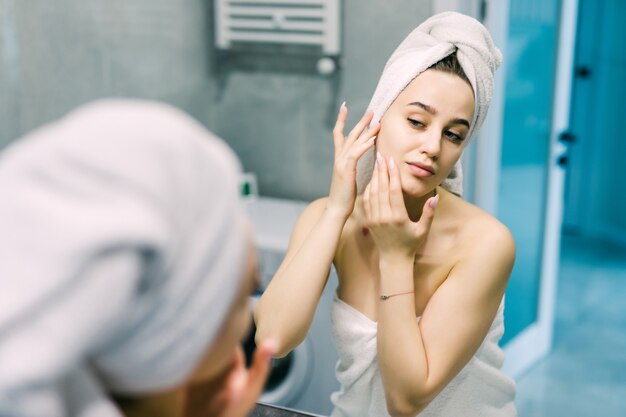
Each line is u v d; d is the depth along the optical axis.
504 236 0.97
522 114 2.62
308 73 2.61
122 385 0.41
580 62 4.62
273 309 0.99
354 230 1.04
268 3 2.51
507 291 2.77
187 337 0.38
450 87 0.89
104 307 0.34
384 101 0.94
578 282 4.09
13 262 0.34
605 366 3.13
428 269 0.98
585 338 3.39
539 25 2.62
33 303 0.33
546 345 3.19
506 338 2.85
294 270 0.99
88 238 0.33
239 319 0.45
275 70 2.67
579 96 4.66
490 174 2.45
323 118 2.62
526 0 2.50
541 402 2.85
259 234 2.29
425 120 0.90
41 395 0.34
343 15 2.47
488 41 0.94
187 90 2.64
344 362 1.04
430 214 0.89
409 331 0.90
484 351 1.03
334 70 2.54
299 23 2.48
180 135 0.37
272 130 2.73
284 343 0.99
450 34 0.91
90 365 0.39
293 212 2.58
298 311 0.98
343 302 1.03
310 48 2.56
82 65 2.15
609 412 2.79
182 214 0.37
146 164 0.36
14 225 0.34
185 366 0.39
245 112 2.77
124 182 0.35
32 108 1.99
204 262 0.38
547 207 2.89
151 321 0.37
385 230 0.90
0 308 0.33
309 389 2.22
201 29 2.66
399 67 0.93
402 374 0.90
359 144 0.96
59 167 0.35
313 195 2.71
